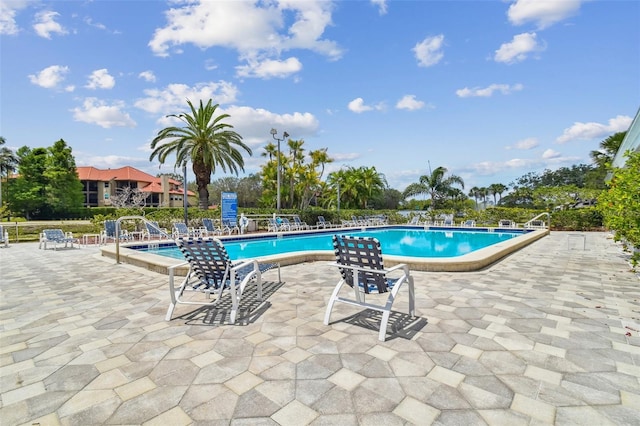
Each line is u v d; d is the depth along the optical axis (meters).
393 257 6.66
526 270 6.36
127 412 1.93
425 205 35.78
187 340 3.01
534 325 3.35
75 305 4.16
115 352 2.77
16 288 5.08
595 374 2.35
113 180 48.09
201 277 3.99
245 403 2.02
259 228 18.67
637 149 10.48
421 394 2.10
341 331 3.22
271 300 4.33
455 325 3.36
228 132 20.14
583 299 4.31
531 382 2.25
